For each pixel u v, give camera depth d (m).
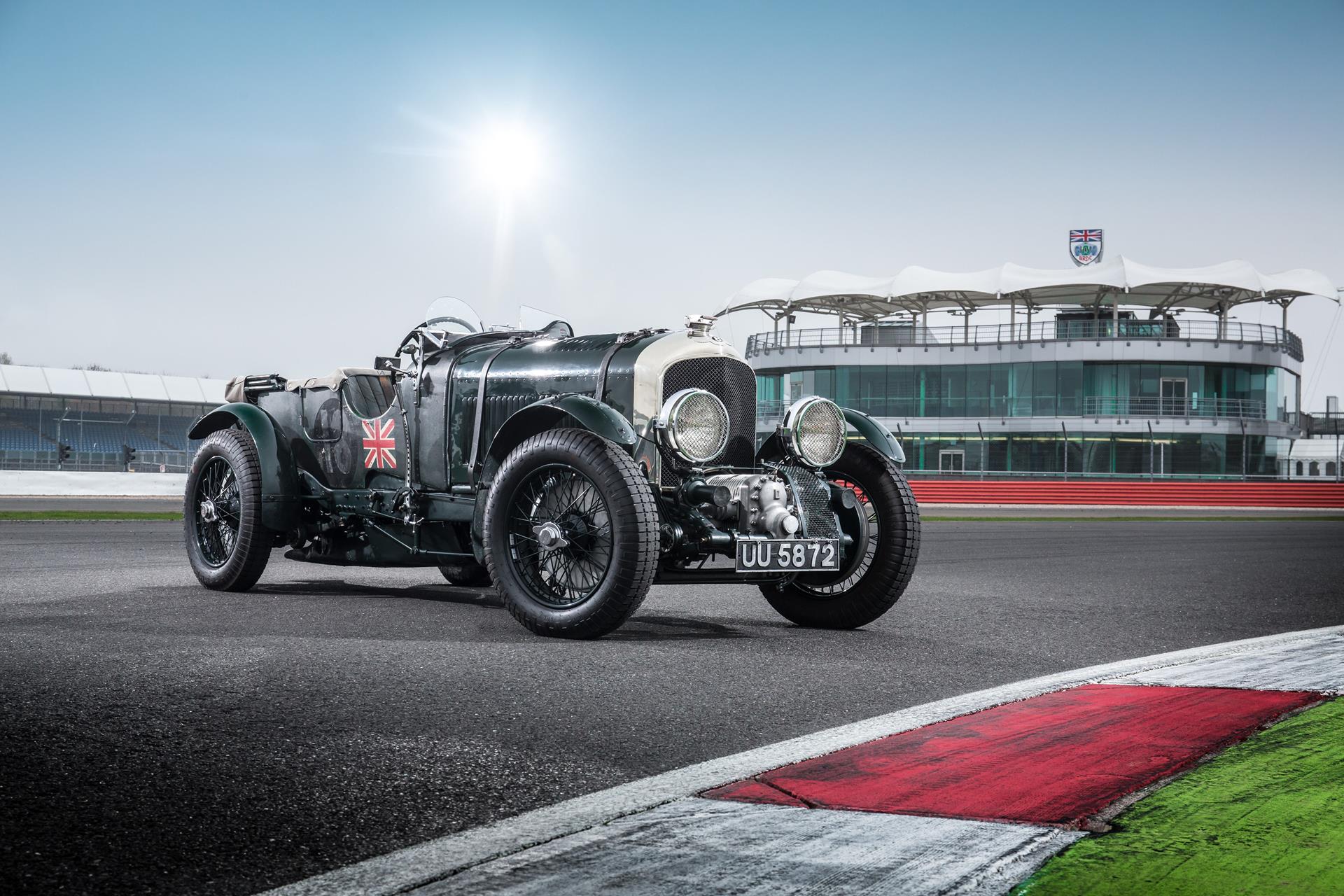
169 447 60.47
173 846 1.87
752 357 43.78
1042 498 30.17
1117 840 1.85
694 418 4.45
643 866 1.75
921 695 3.21
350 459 5.67
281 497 5.62
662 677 3.44
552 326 5.50
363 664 3.60
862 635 4.50
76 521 13.01
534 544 4.44
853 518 4.70
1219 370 38.78
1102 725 2.72
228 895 1.65
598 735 2.67
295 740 2.60
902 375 40.84
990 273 42.47
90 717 2.82
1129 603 5.78
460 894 1.64
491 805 2.11
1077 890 1.63
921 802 2.09
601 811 2.05
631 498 4.11
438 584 6.38
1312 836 1.86
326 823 1.99
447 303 5.59
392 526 5.55
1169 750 2.47
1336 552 10.64
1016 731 2.67
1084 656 3.98
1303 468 52.28
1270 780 2.21
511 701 3.05
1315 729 2.67
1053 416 38.88
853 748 2.50
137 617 4.70
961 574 7.62
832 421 4.66
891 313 46.66
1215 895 1.61
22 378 57.75
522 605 4.34
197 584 6.08
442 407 5.20
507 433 4.57
